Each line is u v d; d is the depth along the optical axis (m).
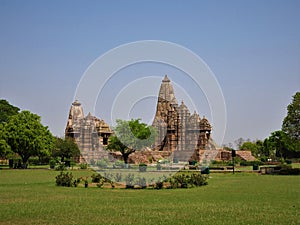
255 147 157.62
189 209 25.19
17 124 86.06
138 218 22.00
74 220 21.33
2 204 26.91
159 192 35.44
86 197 31.25
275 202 28.31
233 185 42.34
